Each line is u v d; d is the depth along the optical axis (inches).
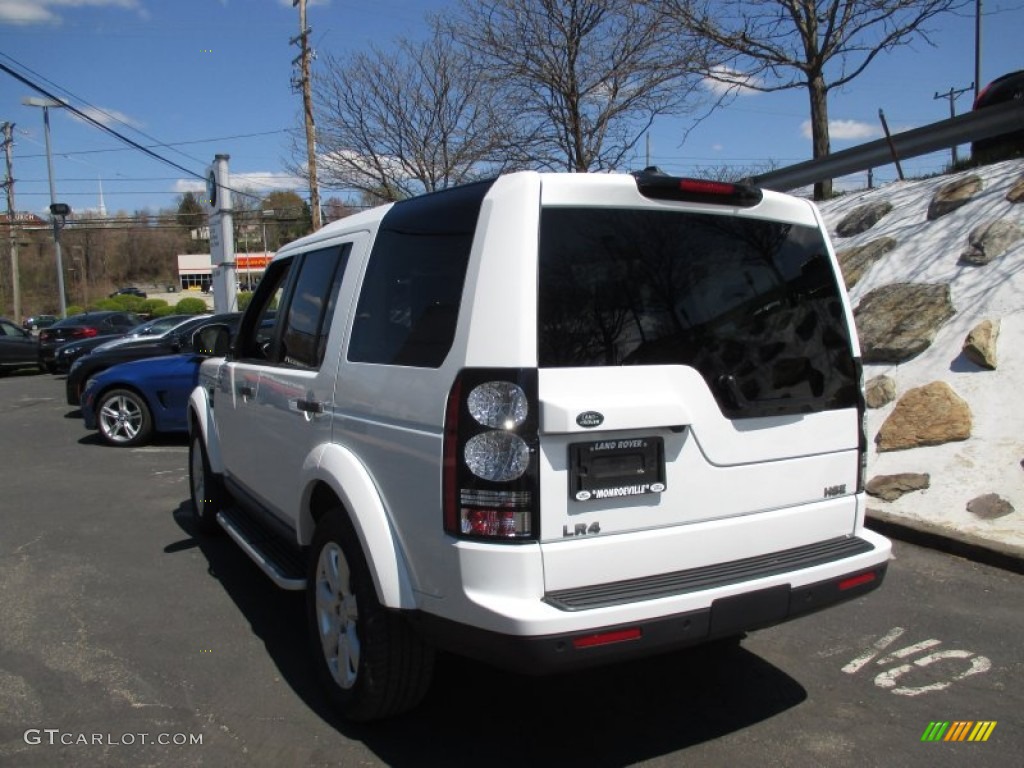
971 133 350.9
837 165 414.0
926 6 417.4
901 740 128.1
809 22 450.0
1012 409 247.4
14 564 216.5
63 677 150.3
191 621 177.2
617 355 109.3
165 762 122.1
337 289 147.3
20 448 395.2
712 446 115.8
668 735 130.0
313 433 144.5
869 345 297.7
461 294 110.4
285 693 143.9
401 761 122.1
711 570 115.5
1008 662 154.3
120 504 282.8
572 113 518.0
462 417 105.0
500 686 146.6
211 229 836.6
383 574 116.2
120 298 2247.8
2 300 2613.2
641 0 460.8
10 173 1851.6
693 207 119.6
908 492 238.8
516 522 102.7
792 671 152.3
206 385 230.2
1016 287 281.0
